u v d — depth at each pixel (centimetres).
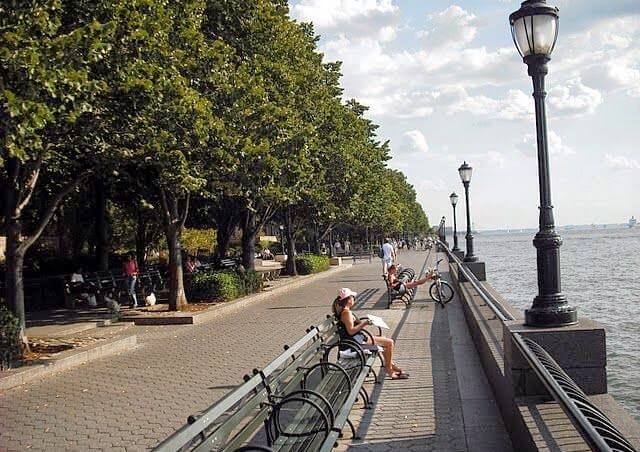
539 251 626
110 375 1093
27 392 982
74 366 1178
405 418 746
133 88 1167
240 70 1775
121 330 1653
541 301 617
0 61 866
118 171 1756
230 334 1530
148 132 1348
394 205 7019
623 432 455
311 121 2330
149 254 3859
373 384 925
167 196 1989
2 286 2088
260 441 704
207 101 1435
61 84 950
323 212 3159
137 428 778
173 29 1498
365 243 7912
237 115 1670
